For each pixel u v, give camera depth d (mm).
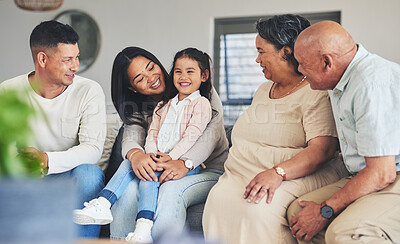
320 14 4988
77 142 2410
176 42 5352
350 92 1781
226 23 5270
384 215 1648
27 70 5660
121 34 5477
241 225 1891
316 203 1822
